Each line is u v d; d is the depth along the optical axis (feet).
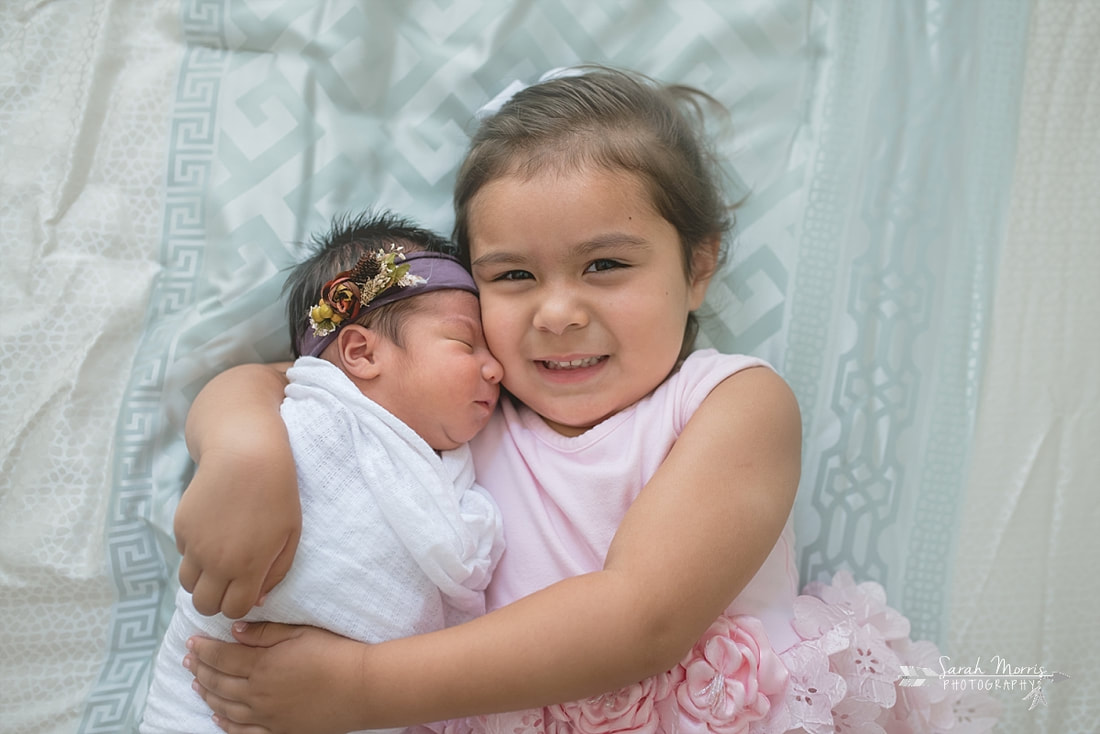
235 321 3.67
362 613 2.86
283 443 2.89
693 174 3.44
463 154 3.86
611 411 3.26
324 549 2.88
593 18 3.89
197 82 3.80
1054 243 3.84
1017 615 3.68
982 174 3.86
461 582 3.01
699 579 2.72
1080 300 3.81
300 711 2.81
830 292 3.85
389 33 3.86
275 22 3.82
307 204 3.78
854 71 3.92
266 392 3.22
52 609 3.59
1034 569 3.71
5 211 3.70
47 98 3.77
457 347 3.16
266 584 2.80
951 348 3.84
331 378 3.13
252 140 3.78
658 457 3.11
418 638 2.78
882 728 3.05
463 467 3.25
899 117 3.89
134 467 3.64
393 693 2.73
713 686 2.82
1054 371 3.79
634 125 3.23
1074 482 3.72
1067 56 3.85
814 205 3.89
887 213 3.87
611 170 3.07
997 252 3.84
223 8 3.81
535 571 3.16
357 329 3.18
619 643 2.65
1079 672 3.63
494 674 2.67
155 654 3.64
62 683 3.56
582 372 3.19
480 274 3.23
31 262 3.69
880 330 3.84
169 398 3.66
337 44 3.81
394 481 2.94
